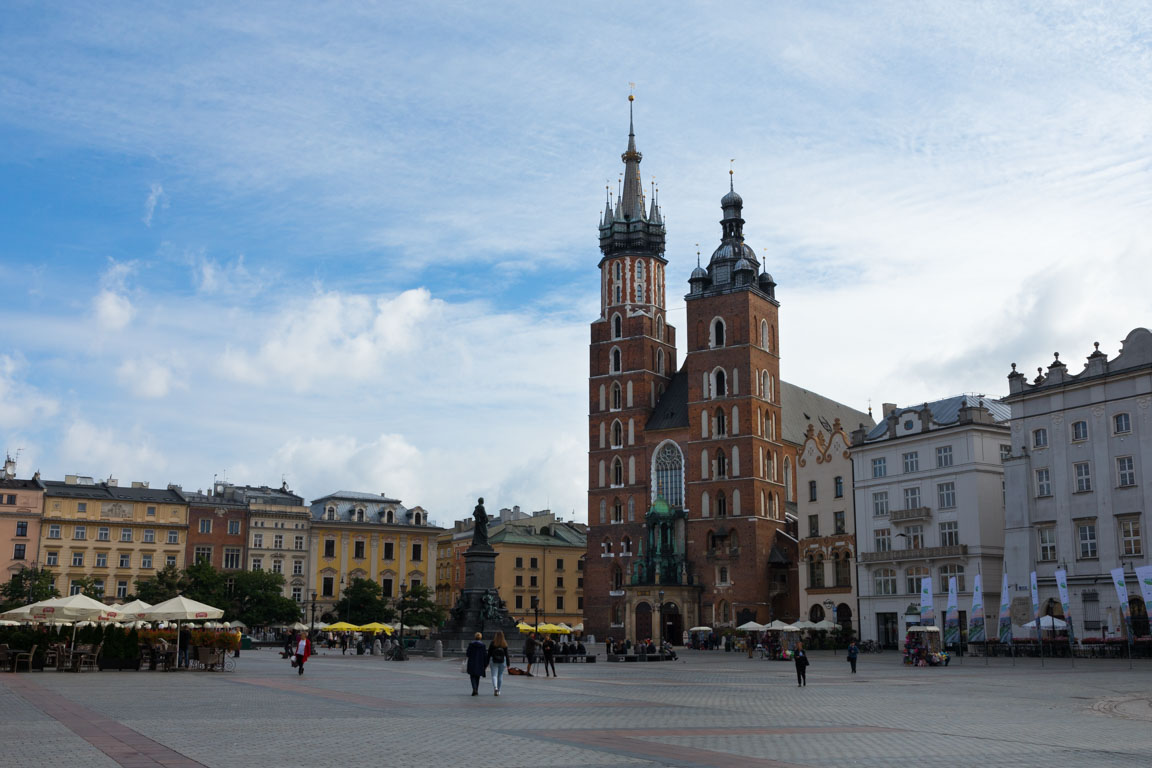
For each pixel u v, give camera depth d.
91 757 20.06
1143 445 83.62
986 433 102.94
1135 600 82.69
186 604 57.62
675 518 144.88
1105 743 24.94
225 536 158.00
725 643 122.88
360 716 29.72
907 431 109.31
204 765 19.14
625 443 154.00
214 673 57.06
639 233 160.62
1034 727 28.92
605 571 151.62
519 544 179.62
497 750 21.98
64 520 148.38
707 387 146.62
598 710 33.50
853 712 33.91
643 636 141.62
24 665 58.22
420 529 170.88
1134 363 85.19
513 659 79.12
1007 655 84.06
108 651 59.53
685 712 33.25
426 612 148.88
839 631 113.25
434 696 38.91
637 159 165.50
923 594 88.12
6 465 152.75
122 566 151.00
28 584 132.38
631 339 156.38
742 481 141.00
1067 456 89.12
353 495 173.25
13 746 21.75
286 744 22.66
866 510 113.31
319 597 162.25
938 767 20.23
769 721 30.31
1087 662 73.31
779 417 148.88
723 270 149.38
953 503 103.56
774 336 151.00
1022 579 90.88
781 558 138.88
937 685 49.81
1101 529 85.75
